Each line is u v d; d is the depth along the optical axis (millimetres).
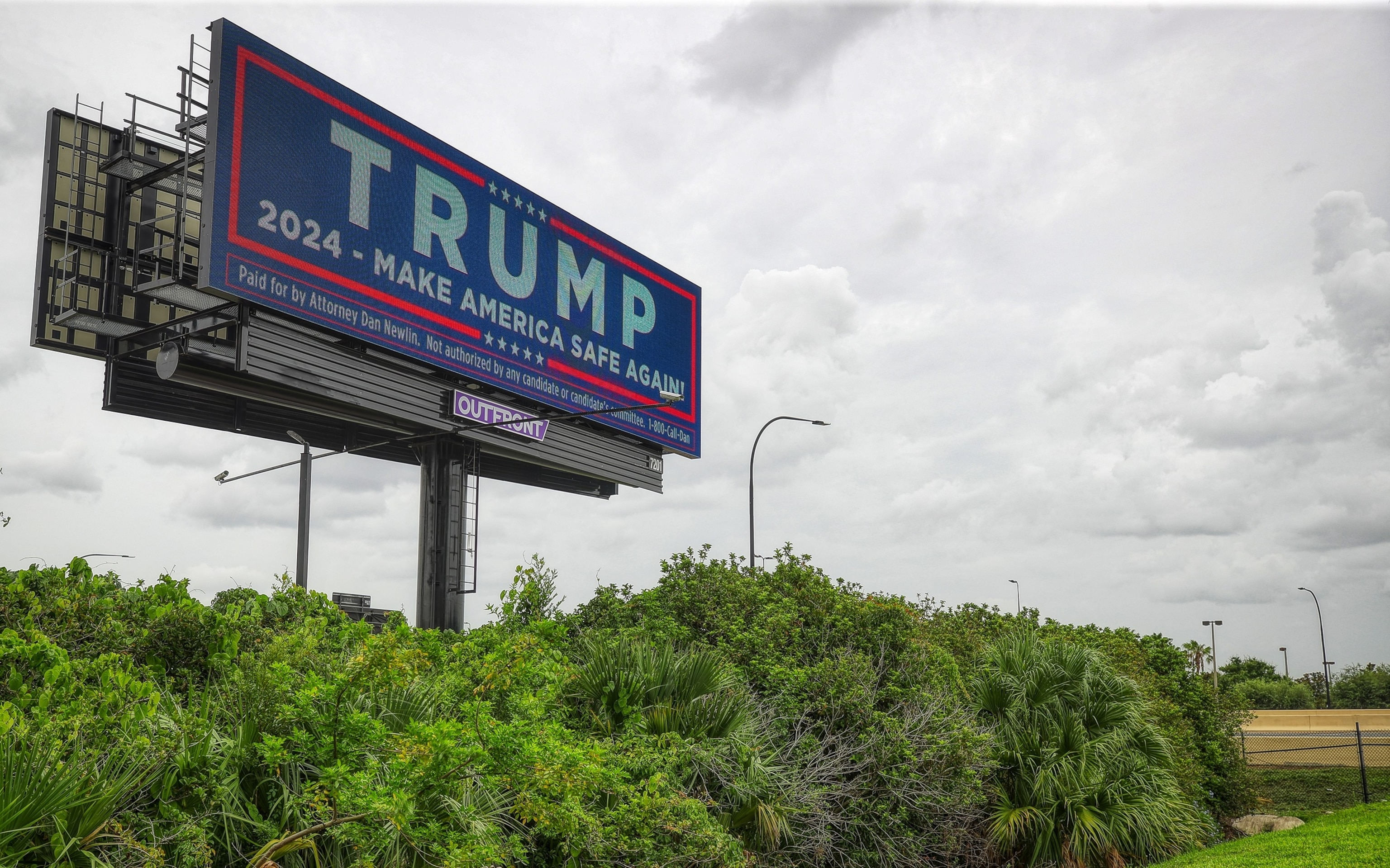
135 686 6957
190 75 22266
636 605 13961
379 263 24016
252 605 10547
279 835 6527
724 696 11531
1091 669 17047
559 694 10398
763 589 15367
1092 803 14992
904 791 12578
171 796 6215
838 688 12930
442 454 27734
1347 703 74875
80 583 9102
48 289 24469
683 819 8953
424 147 25719
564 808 7516
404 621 9961
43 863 5250
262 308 21422
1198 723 23297
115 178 25578
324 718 7133
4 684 7191
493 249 27750
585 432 31812
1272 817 22797
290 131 22094
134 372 25906
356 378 23828
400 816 6191
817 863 11633
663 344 35188
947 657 15422
